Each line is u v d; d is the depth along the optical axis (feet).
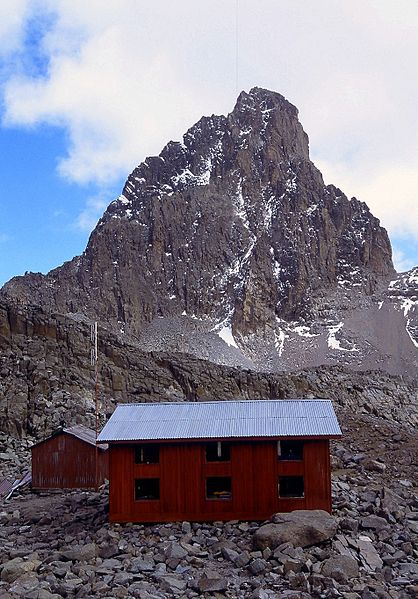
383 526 104.73
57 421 209.77
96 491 149.79
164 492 112.78
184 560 91.35
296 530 93.30
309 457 112.27
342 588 79.97
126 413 125.70
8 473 172.14
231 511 111.65
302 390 290.76
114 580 83.25
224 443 114.62
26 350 259.80
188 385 278.87
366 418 238.68
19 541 108.99
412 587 81.71
